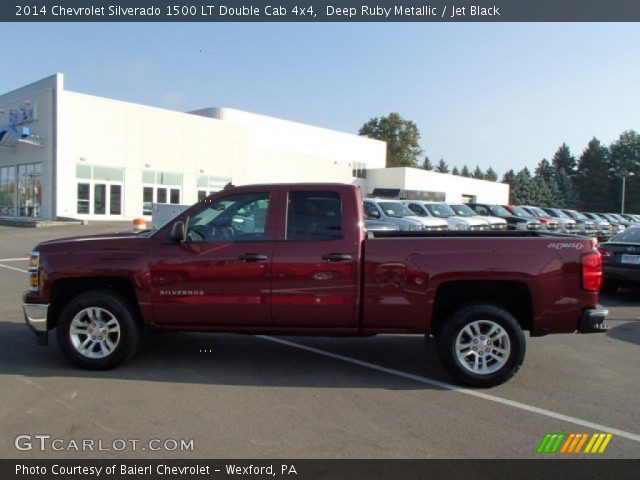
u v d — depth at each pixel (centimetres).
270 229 545
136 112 3381
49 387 507
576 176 9962
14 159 3347
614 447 399
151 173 3481
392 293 527
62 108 3020
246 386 521
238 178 4062
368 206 1912
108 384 518
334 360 616
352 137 5934
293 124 5306
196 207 559
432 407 474
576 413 465
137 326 564
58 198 3020
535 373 579
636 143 9412
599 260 524
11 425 421
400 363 607
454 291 553
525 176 8531
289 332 549
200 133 3775
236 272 537
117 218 3294
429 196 5897
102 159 3216
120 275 547
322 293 532
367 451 385
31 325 565
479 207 2662
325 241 534
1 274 1255
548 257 516
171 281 544
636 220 3856
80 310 555
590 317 514
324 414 453
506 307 561
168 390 505
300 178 5147
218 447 388
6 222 3027
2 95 3478
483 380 521
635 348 692
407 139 8844
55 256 558
